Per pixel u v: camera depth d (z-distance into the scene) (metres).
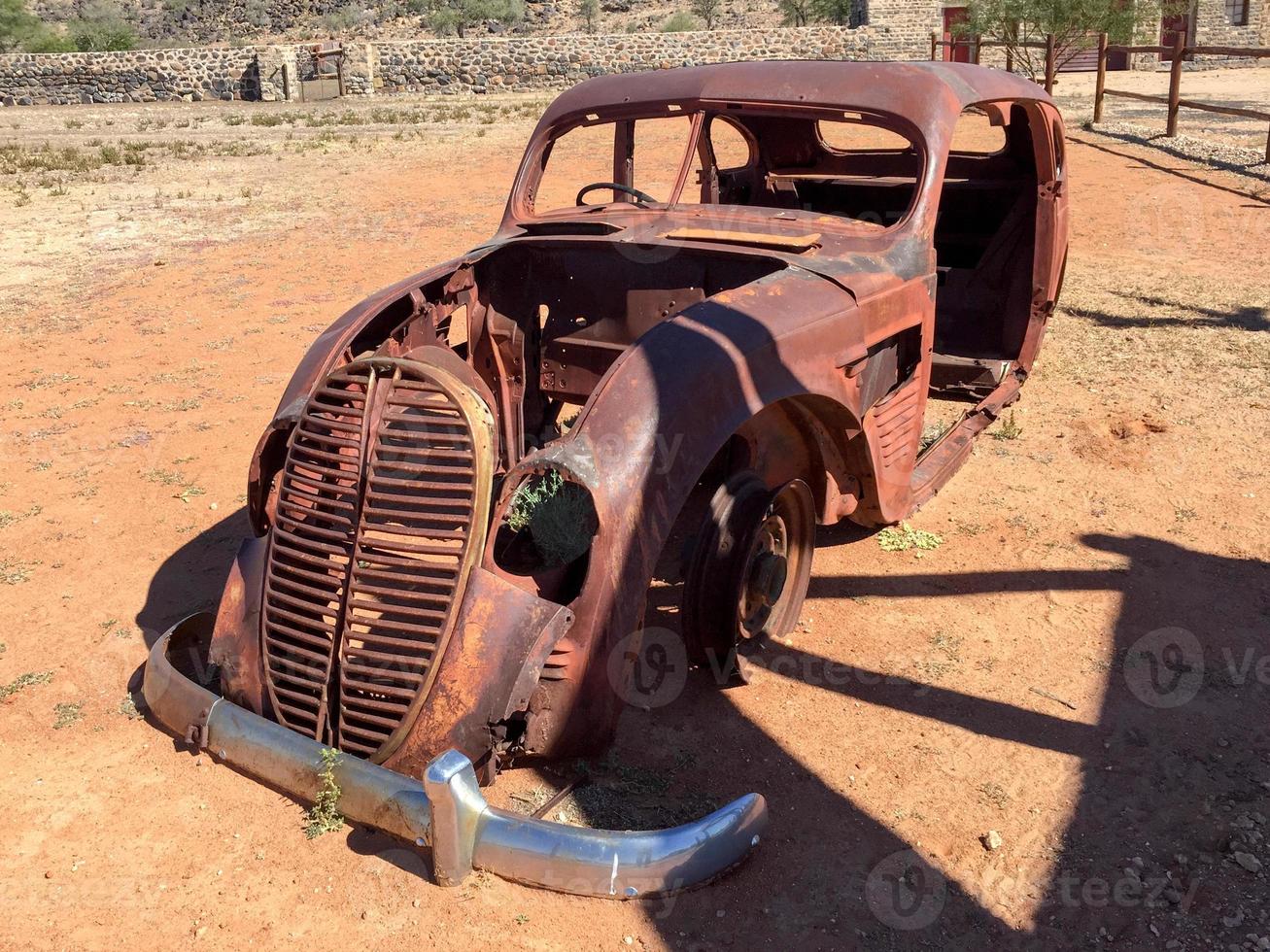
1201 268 8.88
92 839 2.91
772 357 3.20
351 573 2.91
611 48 29.09
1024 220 5.94
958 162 6.25
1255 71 30.11
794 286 3.50
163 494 5.21
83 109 28.17
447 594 2.84
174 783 3.14
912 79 4.18
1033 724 3.37
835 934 2.58
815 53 29.39
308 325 8.03
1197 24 31.81
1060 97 23.34
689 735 3.32
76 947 2.55
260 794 3.09
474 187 14.05
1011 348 6.05
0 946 2.55
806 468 3.74
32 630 4.02
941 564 4.37
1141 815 2.96
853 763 3.20
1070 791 3.07
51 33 54.03
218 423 6.16
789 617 3.83
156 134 21.36
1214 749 3.23
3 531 4.83
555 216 4.39
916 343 4.12
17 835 2.93
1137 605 4.02
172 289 9.19
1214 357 6.68
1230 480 5.04
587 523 3.01
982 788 3.08
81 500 5.16
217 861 2.82
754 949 2.54
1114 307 7.86
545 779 3.08
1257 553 4.37
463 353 4.23
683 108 4.40
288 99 29.16
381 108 25.70
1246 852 2.81
